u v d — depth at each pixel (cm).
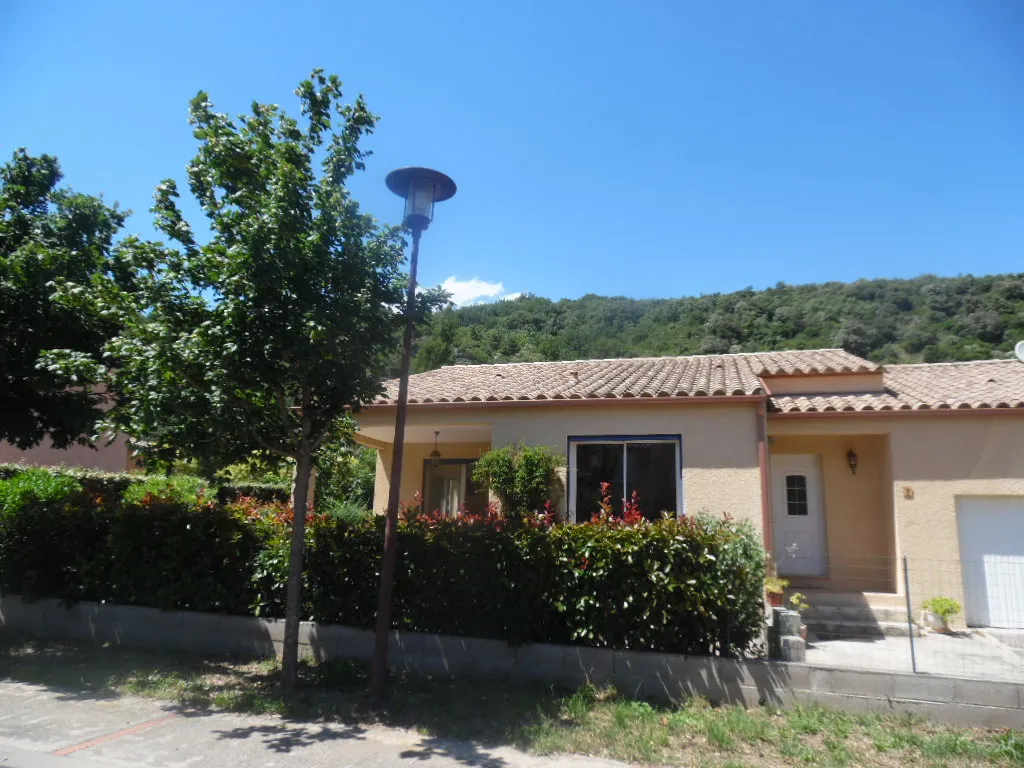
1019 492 1036
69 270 908
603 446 1113
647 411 1085
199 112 689
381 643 677
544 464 1066
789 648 698
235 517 898
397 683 734
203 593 877
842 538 1187
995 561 1039
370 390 727
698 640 712
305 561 828
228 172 687
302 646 823
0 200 944
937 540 1054
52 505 977
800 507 1223
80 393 991
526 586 749
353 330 669
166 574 894
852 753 553
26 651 852
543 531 759
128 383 665
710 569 708
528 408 1140
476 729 599
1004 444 1053
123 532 919
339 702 667
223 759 525
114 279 752
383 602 686
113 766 507
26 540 959
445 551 781
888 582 1109
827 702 659
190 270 684
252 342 655
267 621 843
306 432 738
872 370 1235
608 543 728
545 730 588
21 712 628
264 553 854
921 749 561
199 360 641
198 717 624
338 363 678
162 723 606
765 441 1029
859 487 1195
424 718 625
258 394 731
